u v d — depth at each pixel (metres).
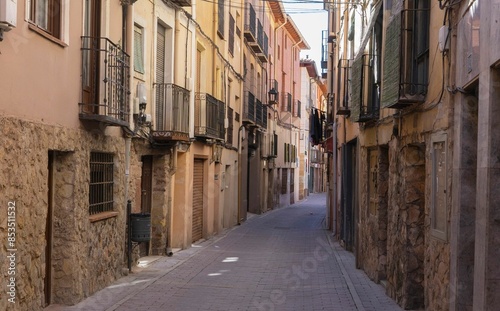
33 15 8.12
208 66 20.81
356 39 15.96
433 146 8.49
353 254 17.38
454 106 7.59
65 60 9.14
